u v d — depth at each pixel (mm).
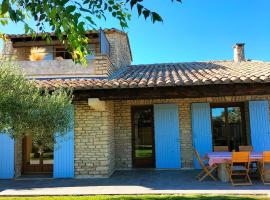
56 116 6020
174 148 11875
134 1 3586
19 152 11320
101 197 7449
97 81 9938
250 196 7199
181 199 6973
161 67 14273
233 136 12148
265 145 11453
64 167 10570
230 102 12172
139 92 9734
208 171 9430
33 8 4027
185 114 12109
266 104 11633
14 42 13648
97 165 10484
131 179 9891
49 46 14000
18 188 8820
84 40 4867
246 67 12438
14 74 5496
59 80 10734
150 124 12508
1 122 5031
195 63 15258
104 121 10594
